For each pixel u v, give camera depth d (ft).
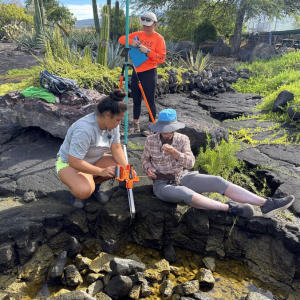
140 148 15.23
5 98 15.75
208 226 10.44
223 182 10.36
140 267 9.12
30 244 9.73
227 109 23.32
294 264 9.53
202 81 29.14
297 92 21.95
